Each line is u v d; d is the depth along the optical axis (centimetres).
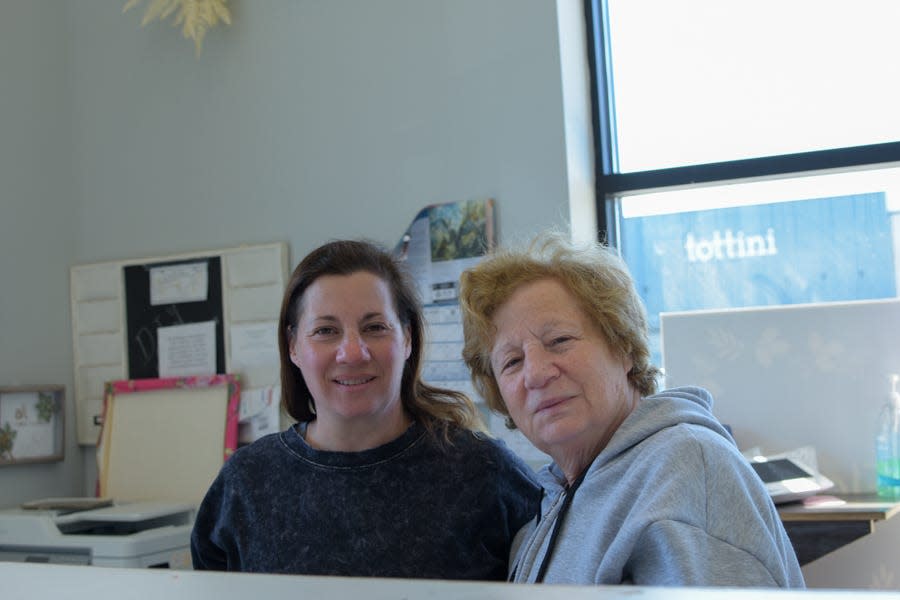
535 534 115
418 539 130
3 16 321
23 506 273
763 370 214
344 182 301
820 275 278
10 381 313
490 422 272
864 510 175
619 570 89
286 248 308
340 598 27
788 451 210
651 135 299
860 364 208
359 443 136
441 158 287
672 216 295
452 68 287
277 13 315
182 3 318
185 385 313
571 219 271
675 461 91
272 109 314
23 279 322
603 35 303
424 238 285
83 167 344
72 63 346
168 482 309
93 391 335
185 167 327
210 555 145
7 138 320
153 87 334
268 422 301
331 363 132
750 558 85
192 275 321
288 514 134
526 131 277
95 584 30
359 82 301
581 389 106
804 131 282
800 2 285
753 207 286
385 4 298
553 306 108
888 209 272
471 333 119
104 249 339
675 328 222
